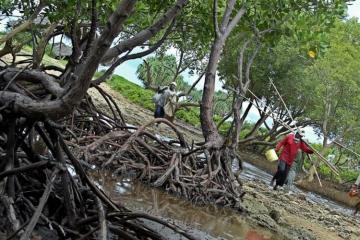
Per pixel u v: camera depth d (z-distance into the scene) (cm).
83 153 1086
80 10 828
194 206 1059
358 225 1633
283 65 2948
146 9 1038
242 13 1388
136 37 559
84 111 1305
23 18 923
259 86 3023
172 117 1991
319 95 3144
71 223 511
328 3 1323
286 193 1786
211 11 1289
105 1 827
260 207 1245
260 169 2661
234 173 1294
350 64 3145
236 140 1355
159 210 880
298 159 1570
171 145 1277
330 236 1232
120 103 2962
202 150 1219
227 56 2880
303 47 1344
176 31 1336
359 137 3322
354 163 3644
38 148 623
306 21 1324
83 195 562
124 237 514
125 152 1161
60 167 503
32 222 417
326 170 3173
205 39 1308
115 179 1041
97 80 955
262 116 3172
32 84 588
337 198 2538
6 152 502
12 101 479
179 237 720
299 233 1119
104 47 401
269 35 1473
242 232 941
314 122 3509
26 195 541
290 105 3244
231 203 1169
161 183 1096
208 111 1304
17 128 512
